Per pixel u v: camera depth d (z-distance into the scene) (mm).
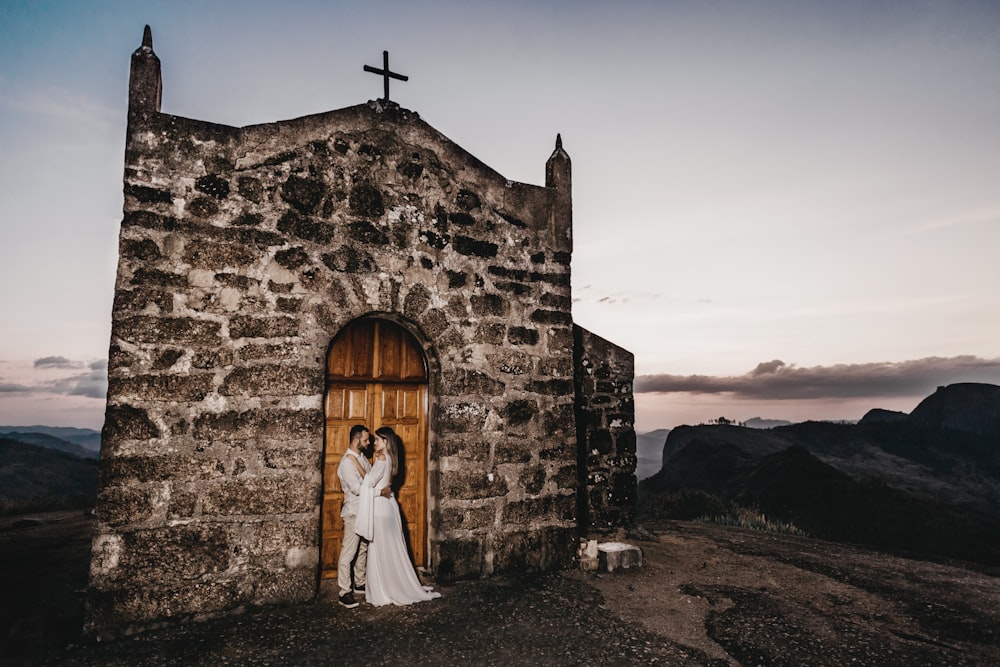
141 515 3965
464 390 5320
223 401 4293
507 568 5301
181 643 3676
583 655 3594
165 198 4301
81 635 3789
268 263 4590
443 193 5500
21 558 6031
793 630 4148
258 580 4227
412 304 5160
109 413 3971
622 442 7879
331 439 5039
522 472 5512
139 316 4121
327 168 4949
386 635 3812
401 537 4598
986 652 3861
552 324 5969
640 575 5539
